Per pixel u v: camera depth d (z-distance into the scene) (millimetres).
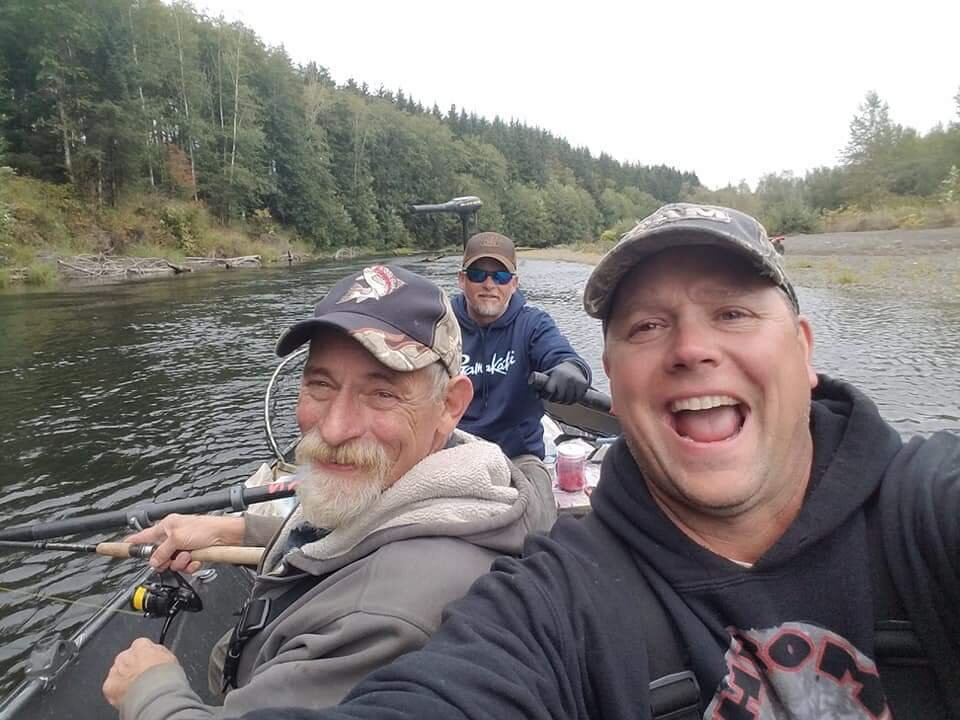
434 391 774
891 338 5031
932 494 532
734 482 559
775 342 559
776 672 526
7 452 3111
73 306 8617
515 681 497
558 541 621
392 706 481
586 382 1521
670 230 551
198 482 2783
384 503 721
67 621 1855
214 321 7219
